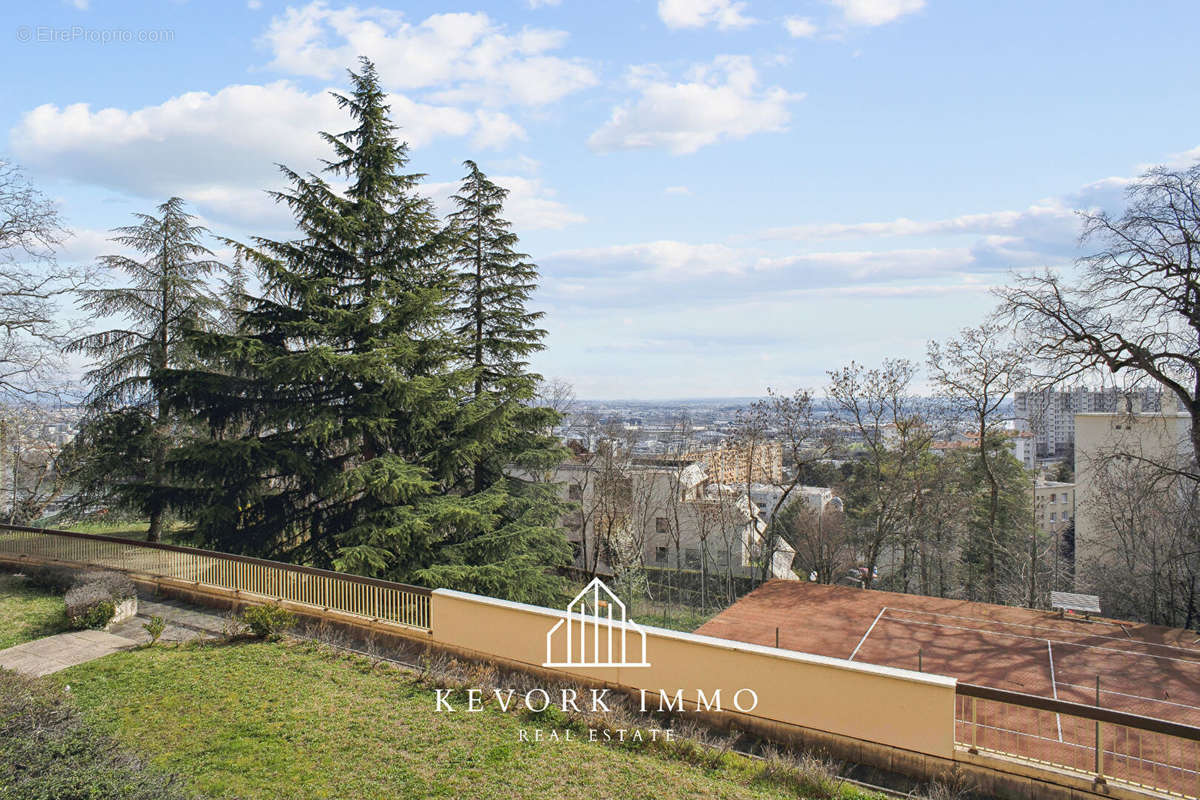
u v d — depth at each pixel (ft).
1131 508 76.64
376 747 25.41
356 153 61.72
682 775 23.68
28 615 42.70
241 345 52.70
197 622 41.19
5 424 79.56
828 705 25.09
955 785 22.65
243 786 22.36
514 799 21.95
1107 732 26.32
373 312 56.75
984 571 97.25
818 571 99.55
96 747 19.51
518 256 70.85
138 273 71.82
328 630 38.55
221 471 54.29
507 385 65.82
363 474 53.01
